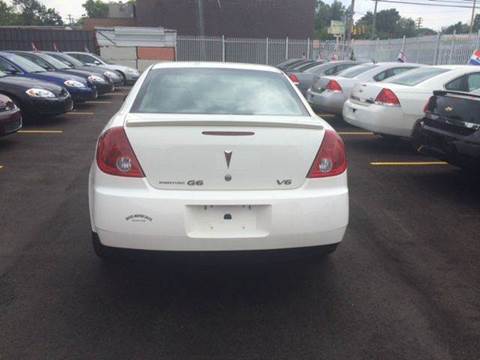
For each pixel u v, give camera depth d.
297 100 3.52
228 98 3.38
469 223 4.60
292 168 2.88
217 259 2.84
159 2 33.66
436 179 6.18
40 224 4.27
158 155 2.75
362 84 7.92
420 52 21.62
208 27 34.16
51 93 9.36
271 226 2.80
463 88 7.25
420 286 3.32
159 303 3.02
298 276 3.41
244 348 2.60
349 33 34.06
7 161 6.62
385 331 2.78
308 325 2.82
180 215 2.72
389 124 7.23
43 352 2.51
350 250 3.88
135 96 3.35
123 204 2.72
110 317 2.85
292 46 31.09
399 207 5.03
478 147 4.85
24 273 3.35
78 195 5.14
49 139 8.30
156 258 2.82
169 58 28.70
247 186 2.83
